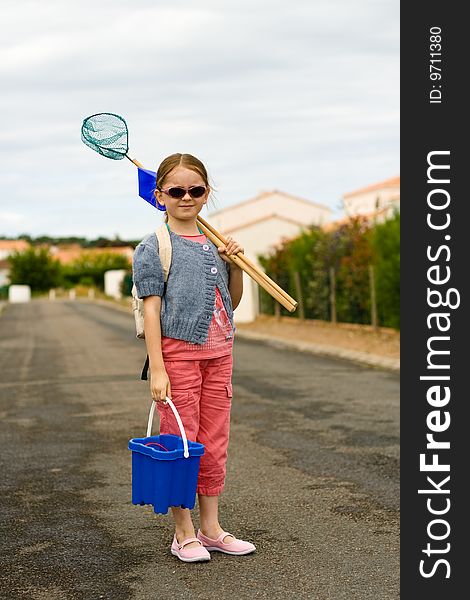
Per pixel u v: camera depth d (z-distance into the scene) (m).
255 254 29.97
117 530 5.09
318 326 22.81
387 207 23.70
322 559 4.50
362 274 20.34
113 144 4.68
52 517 5.39
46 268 91.19
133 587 4.13
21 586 4.18
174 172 4.45
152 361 4.41
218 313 4.56
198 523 5.16
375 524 5.14
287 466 6.66
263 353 16.50
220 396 4.61
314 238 24.48
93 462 6.99
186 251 4.49
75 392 11.41
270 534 4.95
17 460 7.12
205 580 4.20
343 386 11.29
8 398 11.02
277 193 66.25
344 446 7.39
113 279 74.62
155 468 4.30
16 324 31.06
